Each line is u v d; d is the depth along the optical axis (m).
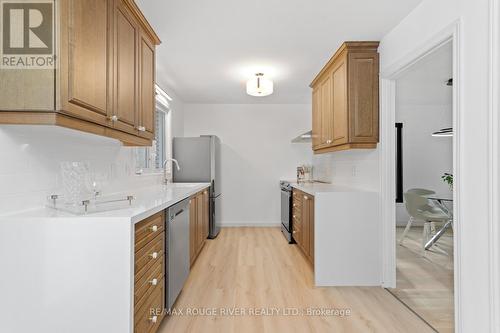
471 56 1.76
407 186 5.80
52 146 1.85
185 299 2.67
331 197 3.03
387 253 2.97
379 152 3.01
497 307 1.58
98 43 1.70
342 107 3.15
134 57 2.25
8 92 1.35
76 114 1.49
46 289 1.44
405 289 2.93
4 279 1.44
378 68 3.01
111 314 1.45
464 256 1.82
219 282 3.06
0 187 1.49
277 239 4.86
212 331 2.16
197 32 2.75
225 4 2.28
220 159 5.80
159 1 2.23
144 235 1.74
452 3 1.92
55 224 1.44
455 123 1.88
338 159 4.25
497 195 1.58
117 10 1.96
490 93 1.60
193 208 3.49
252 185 5.92
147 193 2.81
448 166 5.79
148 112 2.58
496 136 1.58
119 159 2.80
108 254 1.45
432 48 2.15
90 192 1.82
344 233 3.03
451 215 4.07
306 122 5.92
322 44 3.03
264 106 5.93
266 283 3.04
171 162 4.88
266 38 2.89
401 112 5.79
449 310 2.49
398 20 2.55
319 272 3.01
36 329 1.44
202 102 5.77
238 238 4.93
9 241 1.44
